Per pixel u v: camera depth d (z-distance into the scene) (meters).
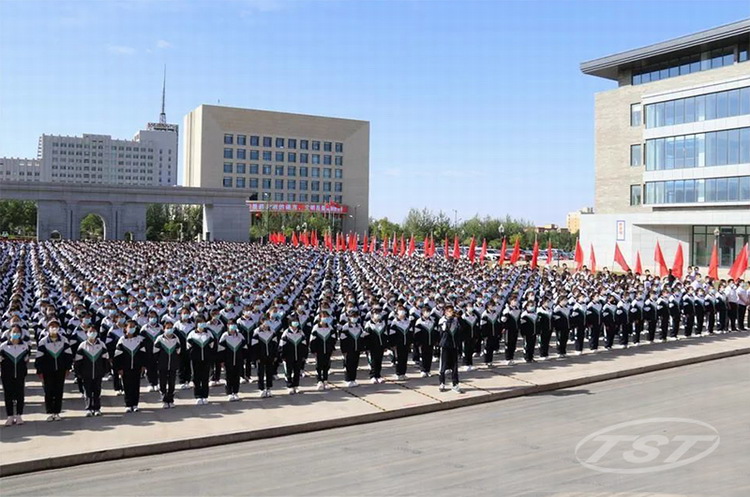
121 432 11.66
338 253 50.28
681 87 54.62
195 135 120.25
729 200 49.50
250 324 15.56
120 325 14.60
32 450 10.56
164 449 11.02
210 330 14.20
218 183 117.38
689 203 52.53
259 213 112.31
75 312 16.14
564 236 106.81
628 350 20.73
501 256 38.44
